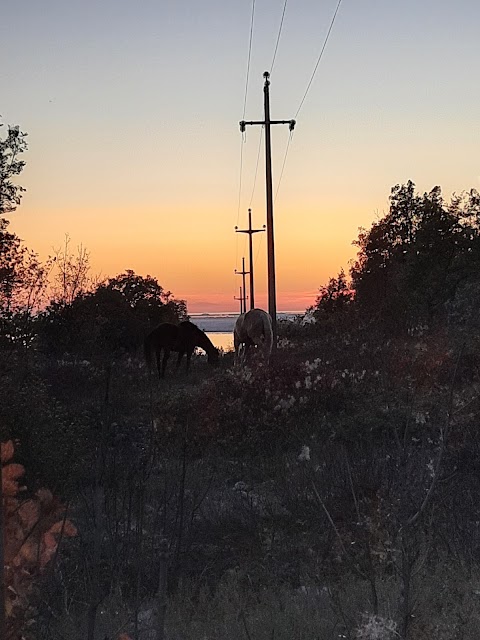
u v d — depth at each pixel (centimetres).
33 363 1371
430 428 1104
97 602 445
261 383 1568
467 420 1037
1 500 315
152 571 711
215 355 2902
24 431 1004
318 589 711
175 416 1421
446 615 589
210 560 816
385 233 3922
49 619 568
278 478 1130
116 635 538
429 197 3441
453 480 849
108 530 727
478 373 1347
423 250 3238
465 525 760
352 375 1681
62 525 414
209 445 1363
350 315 3109
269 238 3038
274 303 2989
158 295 5097
